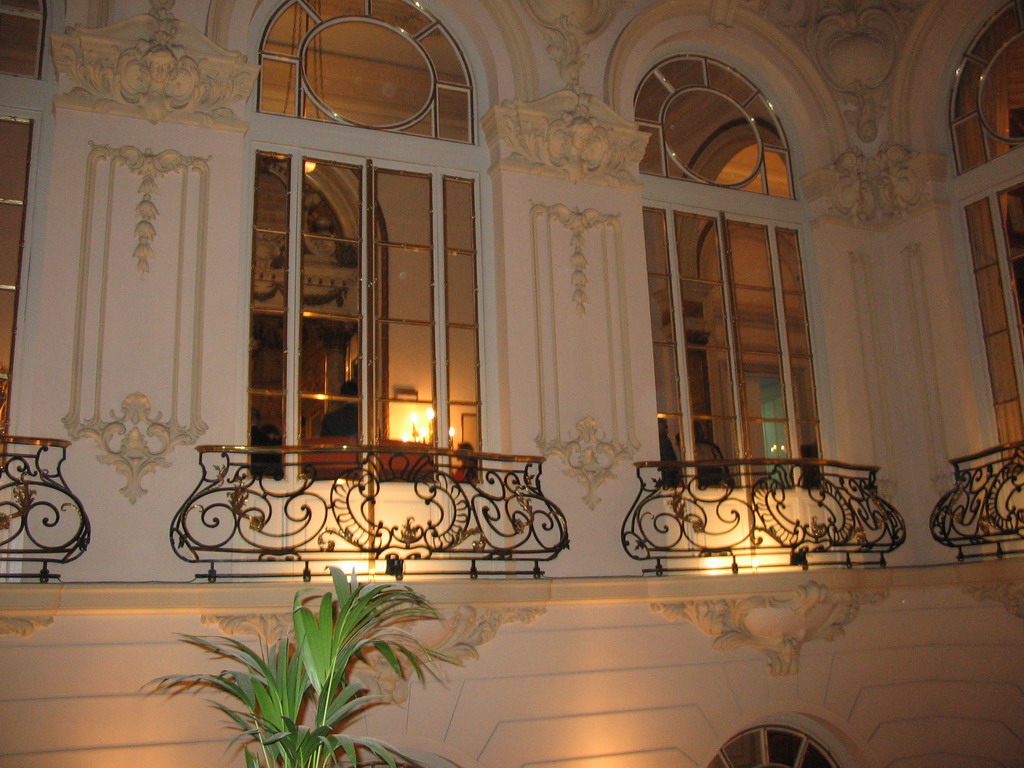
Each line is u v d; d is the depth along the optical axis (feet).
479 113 27.81
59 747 18.70
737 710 24.63
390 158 26.30
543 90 27.78
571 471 24.90
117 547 20.68
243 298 23.88
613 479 25.31
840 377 29.30
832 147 31.30
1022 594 25.59
